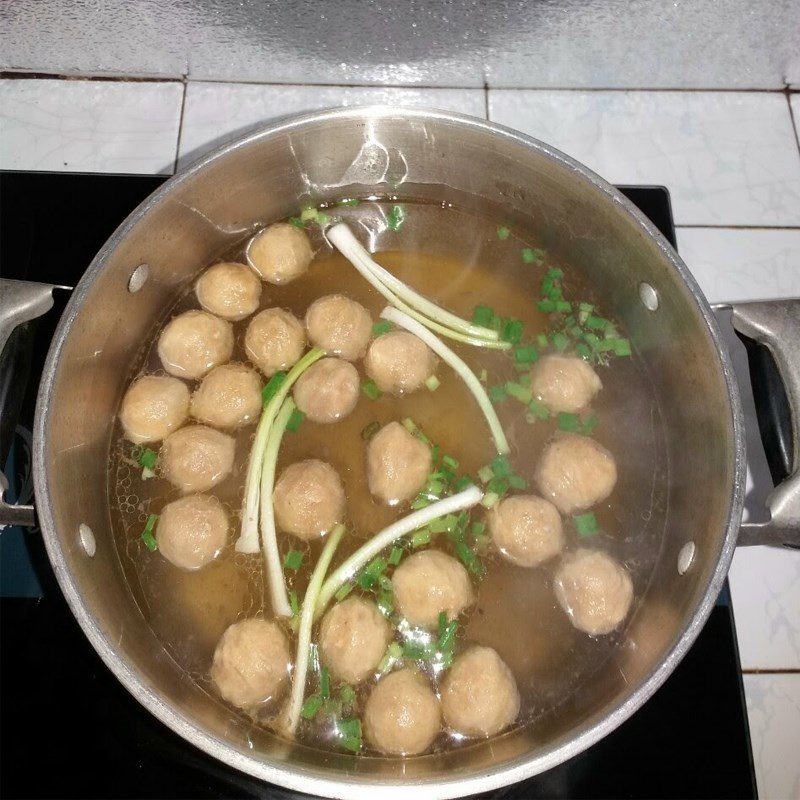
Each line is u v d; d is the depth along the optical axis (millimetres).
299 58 429
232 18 402
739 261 412
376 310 365
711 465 303
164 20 403
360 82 444
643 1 394
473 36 416
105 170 416
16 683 312
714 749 311
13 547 329
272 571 318
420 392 350
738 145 438
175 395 338
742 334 323
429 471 332
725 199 425
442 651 311
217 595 321
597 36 416
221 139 427
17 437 337
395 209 380
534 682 313
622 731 314
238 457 341
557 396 341
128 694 313
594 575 314
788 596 359
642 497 342
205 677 311
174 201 319
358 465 338
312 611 309
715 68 437
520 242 379
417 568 308
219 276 354
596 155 432
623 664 309
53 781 299
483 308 361
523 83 447
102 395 332
